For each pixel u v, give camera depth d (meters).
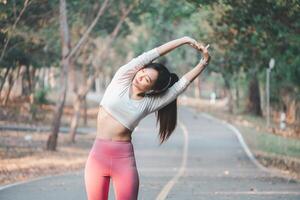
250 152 33.94
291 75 37.25
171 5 35.03
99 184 6.32
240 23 23.08
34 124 47.56
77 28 35.56
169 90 6.32
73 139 38.19
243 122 58.84
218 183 17.78
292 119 60.00
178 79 6.49
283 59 26.20
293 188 16.31
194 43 6.32
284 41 24.02
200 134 47.09
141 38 71.25
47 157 27.80
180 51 70.88
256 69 43.66
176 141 41.53
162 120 6.59
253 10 21.62
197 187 16.47
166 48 6.24
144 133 48.16
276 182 18.25
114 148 6.26
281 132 48.59
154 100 6.30
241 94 92.25
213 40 26.67
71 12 32.53
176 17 34.91
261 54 26.77
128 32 40.31
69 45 30.02
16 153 28.12
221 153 33.50
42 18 27.17
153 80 6.19
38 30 29.02
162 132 6.62
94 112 70.75
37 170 22.34
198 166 26.00
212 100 97.56
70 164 25.80
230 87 72.94
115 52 75.00
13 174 20.28
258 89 66.25
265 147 36.78
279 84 50.06
